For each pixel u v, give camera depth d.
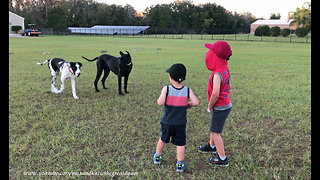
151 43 34.50
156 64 14.38
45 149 4.11
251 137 4.76
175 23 89.88
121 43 33.56
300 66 14.00
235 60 16.80
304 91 8.35
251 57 18.69
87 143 4.41
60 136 4.62
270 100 7.32
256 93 8.10
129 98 7.39
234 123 5.46
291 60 16.80
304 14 63.00
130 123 5.43
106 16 86.06
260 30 62.25
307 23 63.00
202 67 13.53
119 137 4.64
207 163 3.83
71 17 84.56
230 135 4.84
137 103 7.04
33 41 34.66
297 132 5.00
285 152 4.17
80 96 7.59
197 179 3.40
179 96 3.40
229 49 3.44
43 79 9.80
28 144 4.34
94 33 67.62
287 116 5.96
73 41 36.69
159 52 21.69
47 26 70.31
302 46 31.16
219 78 3.44
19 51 20.09
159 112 6.22
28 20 68.62
